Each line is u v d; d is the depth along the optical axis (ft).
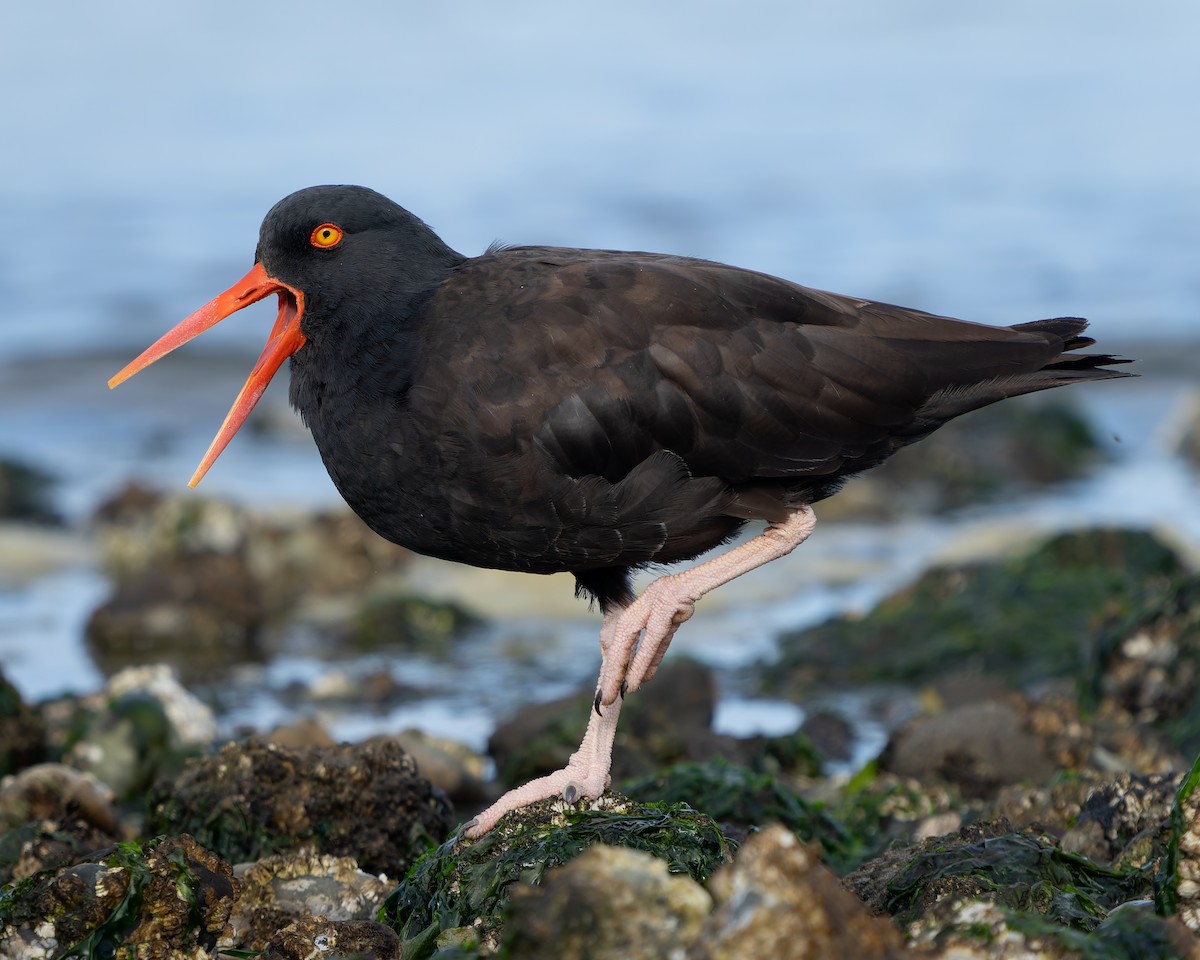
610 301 25.77
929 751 35.24
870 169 119.03
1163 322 87.20
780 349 26.03
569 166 119.03
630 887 17.43
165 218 104.99
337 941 22.08
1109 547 51.11
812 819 30.76
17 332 87.04
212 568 53.36
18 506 64.95
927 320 27.37
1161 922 18.42
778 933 16.38
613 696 26.61
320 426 27.02
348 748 29.12
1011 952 17.80
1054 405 76.43
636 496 25.76
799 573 57.88
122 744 36.45
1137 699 39.11
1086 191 112.57
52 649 50.85
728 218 105.19
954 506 67.36
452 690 46.44
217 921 22.95
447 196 109.50
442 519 26.48
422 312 26.40
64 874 22.31
